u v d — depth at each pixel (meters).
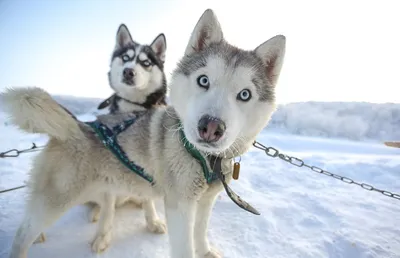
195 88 0.40
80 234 0.58
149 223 0.60
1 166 1.00
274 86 0.45
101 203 0.55
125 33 0.98
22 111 0.41
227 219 0.68
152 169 0.46
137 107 0.88
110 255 0.51
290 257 0.54
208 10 0.45
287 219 0.69
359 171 1.12
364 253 0.55
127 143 0.46
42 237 0.54
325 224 0.67
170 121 0.45
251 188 0.92
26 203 0.46
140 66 0.88
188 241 0.41
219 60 0.40
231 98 0.38
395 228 0.66
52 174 0.45
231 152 0.43
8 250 0.50
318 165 1.21
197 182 0.42
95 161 0.46
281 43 0.44
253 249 0.56
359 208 0.77
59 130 0.44
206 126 0.34
